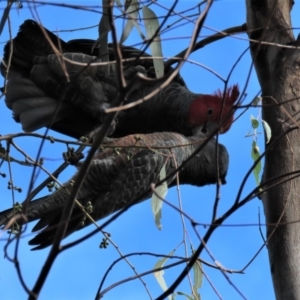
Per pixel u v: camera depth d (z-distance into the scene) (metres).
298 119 5.27
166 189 5.61
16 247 2.94
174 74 3.28
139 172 6.46
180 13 4.11
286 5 6.08
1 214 5.68
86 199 6.58
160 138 6.59
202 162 7.21
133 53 6.97
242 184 3.76
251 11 6.06
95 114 6.93
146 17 4.81
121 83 3.17
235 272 4.78
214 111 7.18
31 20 6.88
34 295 2.96
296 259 5.37
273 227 5.46
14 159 4.78
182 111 7.25
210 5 3.35
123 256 4.86
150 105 7.28
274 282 5.41
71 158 5.84
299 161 5.56
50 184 5.00
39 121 6.93
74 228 6.64
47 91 6.97
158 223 5.58
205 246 3.64
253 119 5.55
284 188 5.50
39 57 6.89
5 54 6.89
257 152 5.59
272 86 5.72
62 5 3.73
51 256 3.03
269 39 5.89
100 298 4.74
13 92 6.95
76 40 7.12
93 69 6.80
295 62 5.76
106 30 5.12
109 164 6.42
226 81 4.23
